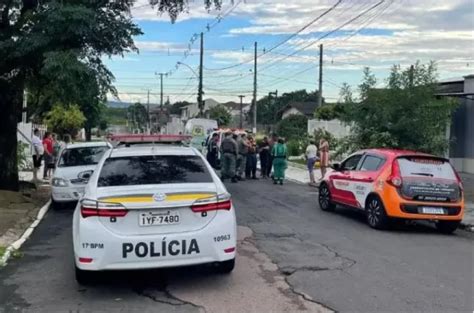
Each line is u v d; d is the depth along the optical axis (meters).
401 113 17.38
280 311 6.14
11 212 13.40
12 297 6.75
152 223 6.63
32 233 11.10
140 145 8.82
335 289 7.02
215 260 6.76
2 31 14.87
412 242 10.42
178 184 7.08
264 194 18.03
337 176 13.62
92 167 14.59
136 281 7.36
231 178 22.27
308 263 8.42
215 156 26.92
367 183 12.12
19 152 26.31
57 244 9.99
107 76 14.26
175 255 6.59
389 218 11.45
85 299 6.65
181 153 8.01
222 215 6.89
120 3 15.17
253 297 6.66
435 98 17.62
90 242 6.52
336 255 9.02
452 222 11.63
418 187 11.38
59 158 15.45
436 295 6.81
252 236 10.62
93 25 13.82
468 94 21.36
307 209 14.57
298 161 33.72
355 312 6.13
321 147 20.91
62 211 14.22
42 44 13.84
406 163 11.65
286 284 7.23
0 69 15.08
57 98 16.48
